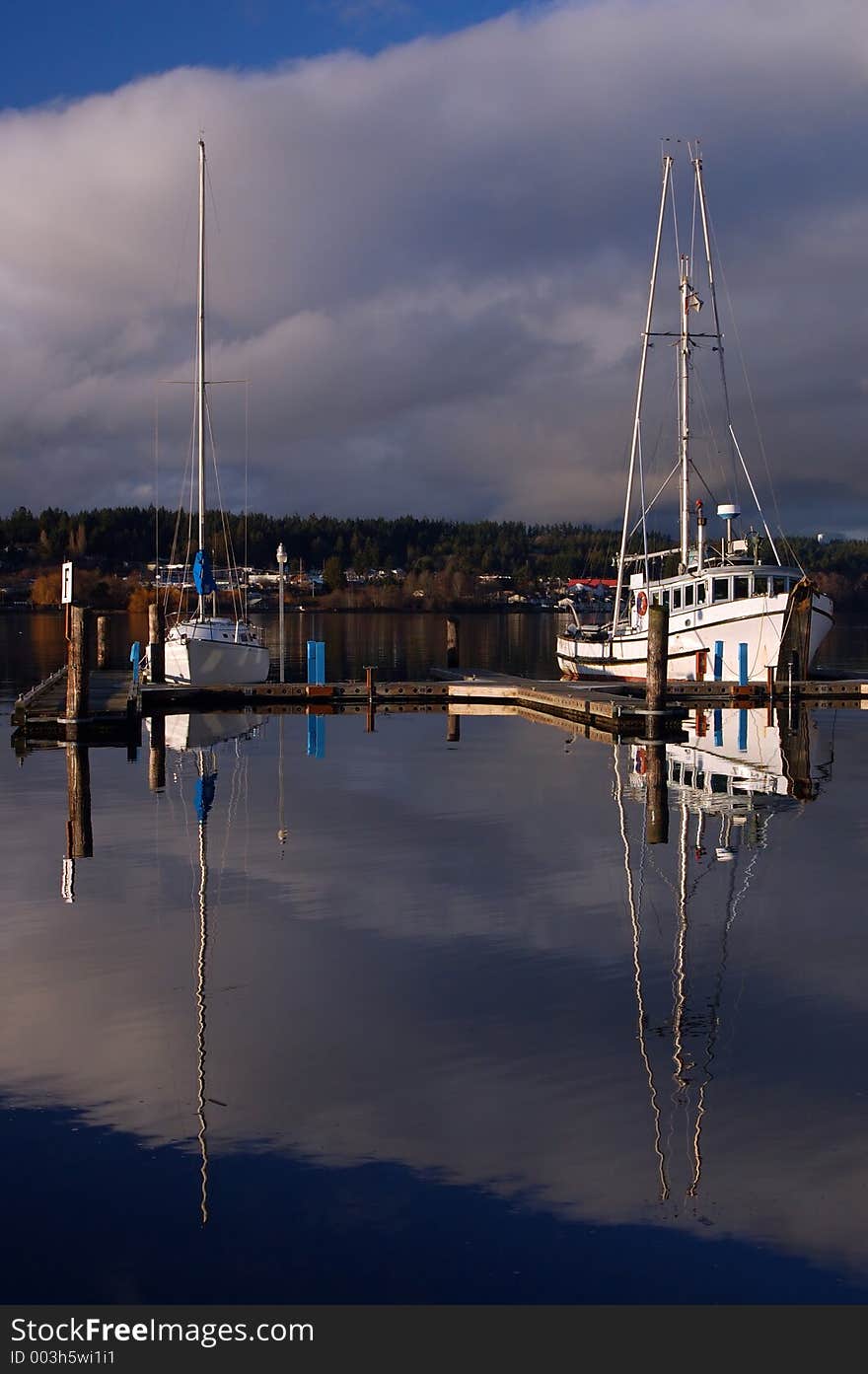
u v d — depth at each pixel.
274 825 20.34
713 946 13.12
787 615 46.09
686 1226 7.46
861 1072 9.66
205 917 14.31
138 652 43.59
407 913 14.51
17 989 11.63
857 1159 8.26
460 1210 7.62
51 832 19.69
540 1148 8.40
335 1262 7.14
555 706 40.59
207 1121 8.76
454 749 31.31
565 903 15.06
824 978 12.01
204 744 32.25
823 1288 6.92
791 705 43.25
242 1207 7.64
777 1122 8.77
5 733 34.47
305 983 11.83
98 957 12.70
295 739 33.53
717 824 20.55
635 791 24.16
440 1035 10.44
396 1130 8.62
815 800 23.11
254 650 49.59
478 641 111.62
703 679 46.19
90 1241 7.31
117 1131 8.61
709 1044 10.26
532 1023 10.76
